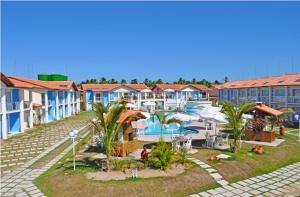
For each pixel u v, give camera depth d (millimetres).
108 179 14672
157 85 71438
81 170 16359
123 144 19406
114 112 15531
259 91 48250
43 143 26656
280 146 23188
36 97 43562
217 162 17984
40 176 16438
